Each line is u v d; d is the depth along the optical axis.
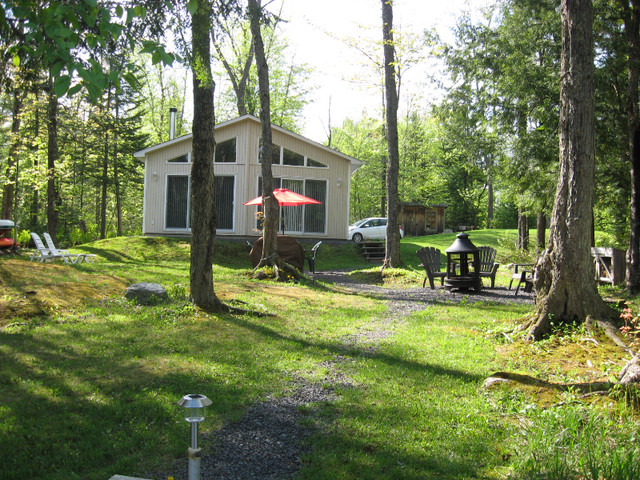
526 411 4.43
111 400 4.66
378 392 5.17
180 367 5.73
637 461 3.32
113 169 31.27
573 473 3.36
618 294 12.28
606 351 6.70
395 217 18.00
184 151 22.89
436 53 17.33
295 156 23.41
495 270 14.14
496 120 19.23
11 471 3.41
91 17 3.94
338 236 23.94
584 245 7.74
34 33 3.86
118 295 9.55
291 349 6.91
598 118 14.60
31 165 24.91
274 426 4.34
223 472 3.55
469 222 48.03
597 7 14.15
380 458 3.73
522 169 16.81
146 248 19.97
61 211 29.56
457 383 5.51
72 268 11.66
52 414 4.32
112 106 29.73
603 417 4.06
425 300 11.86
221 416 4.48
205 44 7.98
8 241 19.08
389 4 17.47
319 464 3.66
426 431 4.23
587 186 7.73
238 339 7.22
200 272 8.84
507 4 18.05
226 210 22.91
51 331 6.93
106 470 3.53
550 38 16.41
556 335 7.47
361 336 7.96
